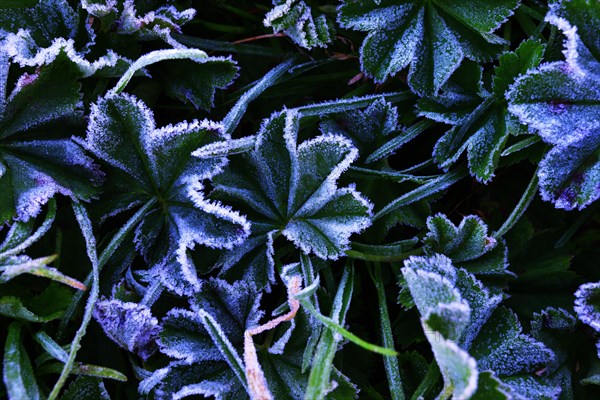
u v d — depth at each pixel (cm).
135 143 40
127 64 41
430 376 40
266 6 45
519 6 43
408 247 42
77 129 40
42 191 39
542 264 43
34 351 40
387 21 42
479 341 40
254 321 40
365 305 43
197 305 40
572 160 40
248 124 44
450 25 42
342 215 40
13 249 38
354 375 42
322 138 40
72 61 39
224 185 40
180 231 40
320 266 42
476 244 41
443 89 42
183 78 42
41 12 41
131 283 41
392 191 43
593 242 44
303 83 44
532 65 40
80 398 40
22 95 39
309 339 40
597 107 40
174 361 40
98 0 40
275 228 41
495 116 41
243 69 44
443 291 38
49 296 40
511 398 38
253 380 38
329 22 43
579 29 40
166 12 42
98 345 41
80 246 41
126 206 40
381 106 42
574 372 42
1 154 39
